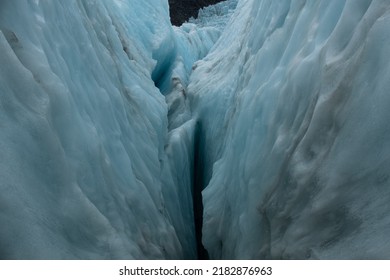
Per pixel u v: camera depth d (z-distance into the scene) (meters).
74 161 2.28
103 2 5.36
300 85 2.45
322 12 2.48
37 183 1.82
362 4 2.04
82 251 1.97
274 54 3.30
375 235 1.53
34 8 2.42
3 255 1.52
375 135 1.68
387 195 1.56
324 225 1.88
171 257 3.49
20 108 1.86
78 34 3.26
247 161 3.18
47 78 2.18
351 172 1.77
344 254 1.65
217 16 16.73
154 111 5.23
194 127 6.28
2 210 1.55
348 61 1.94
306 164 2.12
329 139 1.99
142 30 7.64
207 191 4.60
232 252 3.45
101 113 3.12
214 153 5.52
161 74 8.98
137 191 3.28
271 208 2.48
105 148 2.94
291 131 2.48
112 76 4.06
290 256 2.09
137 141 4.05
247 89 3.73
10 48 1.91
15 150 1.72
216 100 6.07
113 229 2.25
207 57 8.71
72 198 2.05
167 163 5.09
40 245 1.62
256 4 5.41
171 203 4.75
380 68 1.72
